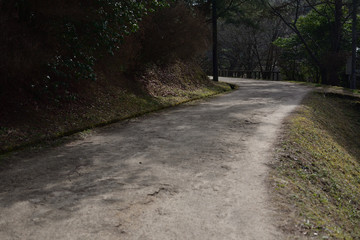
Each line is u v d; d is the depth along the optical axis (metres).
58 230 3.35
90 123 8.63
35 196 4.20
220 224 3.53
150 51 14.13
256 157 6.04
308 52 32.41
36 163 5.61
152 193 4.33
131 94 12.41
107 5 8.61
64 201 4.05
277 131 8.20
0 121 7.07
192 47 16.19
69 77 9.30
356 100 18.47
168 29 14.34
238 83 27.20
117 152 6.34
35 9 7.84
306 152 6.97
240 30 44.28
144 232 3.34
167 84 16.11
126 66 12.70
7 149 6.18
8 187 4.51
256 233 3.37
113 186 4.57
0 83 7.76
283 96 16.73
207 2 23.95
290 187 4.79
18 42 7.46
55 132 7.48
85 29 8.71
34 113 7.93
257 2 24.94
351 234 4.19
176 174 5.11
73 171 5.21
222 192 4.41
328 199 5.18
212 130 8.34
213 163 5.66
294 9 32.59
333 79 29.23
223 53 49.03
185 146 6.79
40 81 8.91
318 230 3.57
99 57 10.13
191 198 4.20
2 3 7.20
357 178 7.24
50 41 8.56
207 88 19.41
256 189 4.53
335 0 28.66
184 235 3.29
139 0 9.80
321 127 10.60
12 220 3.55
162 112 11.48
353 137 12.20
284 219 3.70
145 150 6.48
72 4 8.14
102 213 3.73
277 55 42.50
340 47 30.80
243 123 9.24
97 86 11.23
